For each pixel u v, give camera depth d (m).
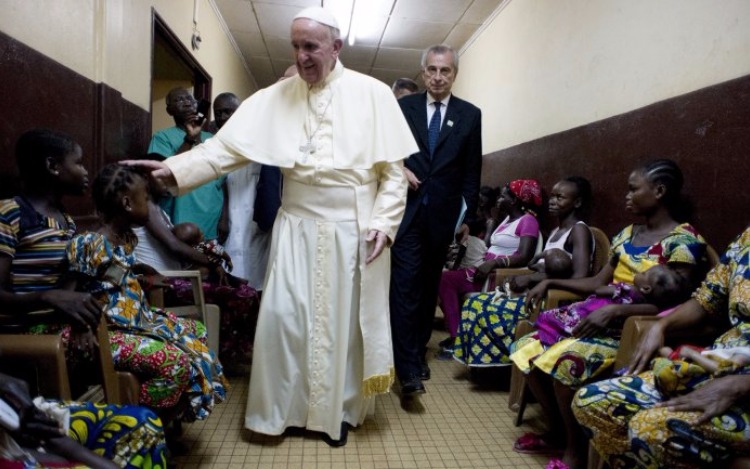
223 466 1.72
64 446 0.99
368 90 1.95
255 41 6.22
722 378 1.16
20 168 1.48
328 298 1.88
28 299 1.26
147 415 1.15
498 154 4.36
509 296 2.50
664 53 2.22
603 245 2.34
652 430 1.18
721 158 1.85
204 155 1.84
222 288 2.49
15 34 1.65
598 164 2.70
